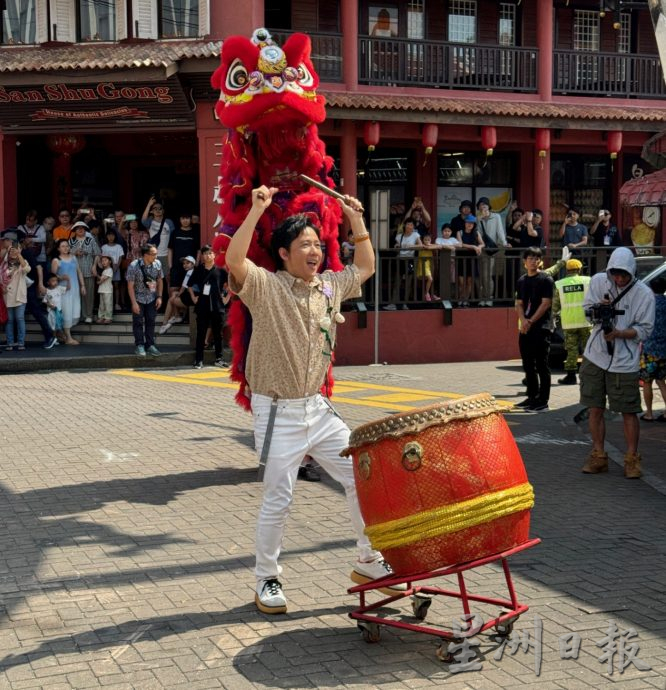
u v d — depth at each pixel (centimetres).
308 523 693
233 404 1257
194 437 1025
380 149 2244
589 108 2127
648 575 583
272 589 516
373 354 1836
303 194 806
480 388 1473
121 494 778
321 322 500
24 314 1888
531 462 931
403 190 2277
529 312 1235
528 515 462
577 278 1479
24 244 1856
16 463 891
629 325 845
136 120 1862
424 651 465
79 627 496
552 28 2234
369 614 493
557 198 2412
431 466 437
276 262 509
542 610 520
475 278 1933
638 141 2227
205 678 435
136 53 1809
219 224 828
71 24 1883
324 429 508
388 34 2225
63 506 740
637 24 2419
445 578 573
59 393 1360
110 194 2266
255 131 797
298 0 2141
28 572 585
